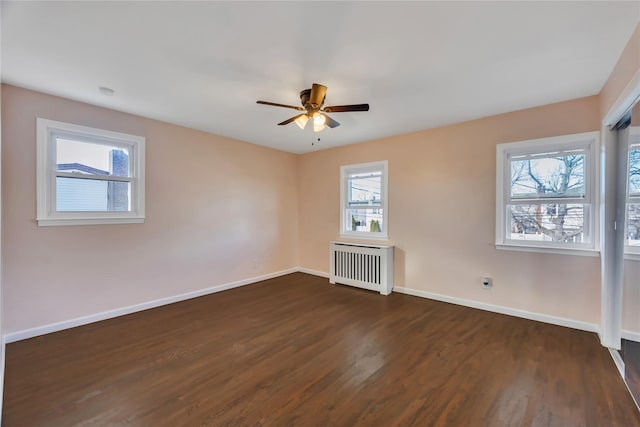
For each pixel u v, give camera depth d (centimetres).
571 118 297
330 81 258
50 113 289
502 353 250
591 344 264
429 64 229
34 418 174
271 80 257
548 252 313
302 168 563
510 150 337
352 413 179
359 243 476
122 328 303
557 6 165
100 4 163
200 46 206
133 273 350
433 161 395
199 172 414
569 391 199
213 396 196
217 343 271
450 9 168
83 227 312
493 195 348
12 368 227
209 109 328
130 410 182
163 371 225
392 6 165
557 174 312
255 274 493
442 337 282
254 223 491
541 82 259
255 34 192
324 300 397
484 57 219
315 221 543
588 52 212
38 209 283
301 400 192
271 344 269
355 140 462
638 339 204
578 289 297
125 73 245
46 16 173
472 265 365
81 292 311
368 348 261
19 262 274
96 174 324
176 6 165
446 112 334
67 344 267
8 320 269
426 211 402
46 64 230
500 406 185
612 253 258
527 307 327
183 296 398
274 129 406
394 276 437
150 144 362
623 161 242
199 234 415
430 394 197
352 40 199
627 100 206
